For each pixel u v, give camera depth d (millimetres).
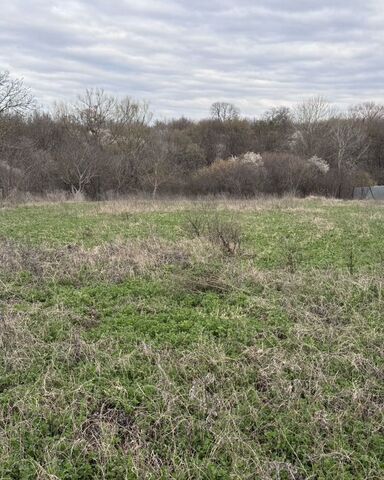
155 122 55500
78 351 6117
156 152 40531
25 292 8445
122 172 37156
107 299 8195
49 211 22125
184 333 6793
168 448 4426
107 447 4344
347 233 15312
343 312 7535
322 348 6340
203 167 42344
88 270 9664
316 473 4238
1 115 31172
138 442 4527
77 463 4266
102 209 22438
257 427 4738
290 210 23062
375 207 25828
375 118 58906
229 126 54062
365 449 4453
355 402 5074
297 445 4547
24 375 5621
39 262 9906
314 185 37781
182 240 12414
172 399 4992
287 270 9883
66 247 11766
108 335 6707
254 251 11938
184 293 8570
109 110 44156
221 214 21281
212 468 4176
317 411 4879
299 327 6816
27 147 34750
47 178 33906
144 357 6105
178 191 37531
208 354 6027
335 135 48656
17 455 4301
